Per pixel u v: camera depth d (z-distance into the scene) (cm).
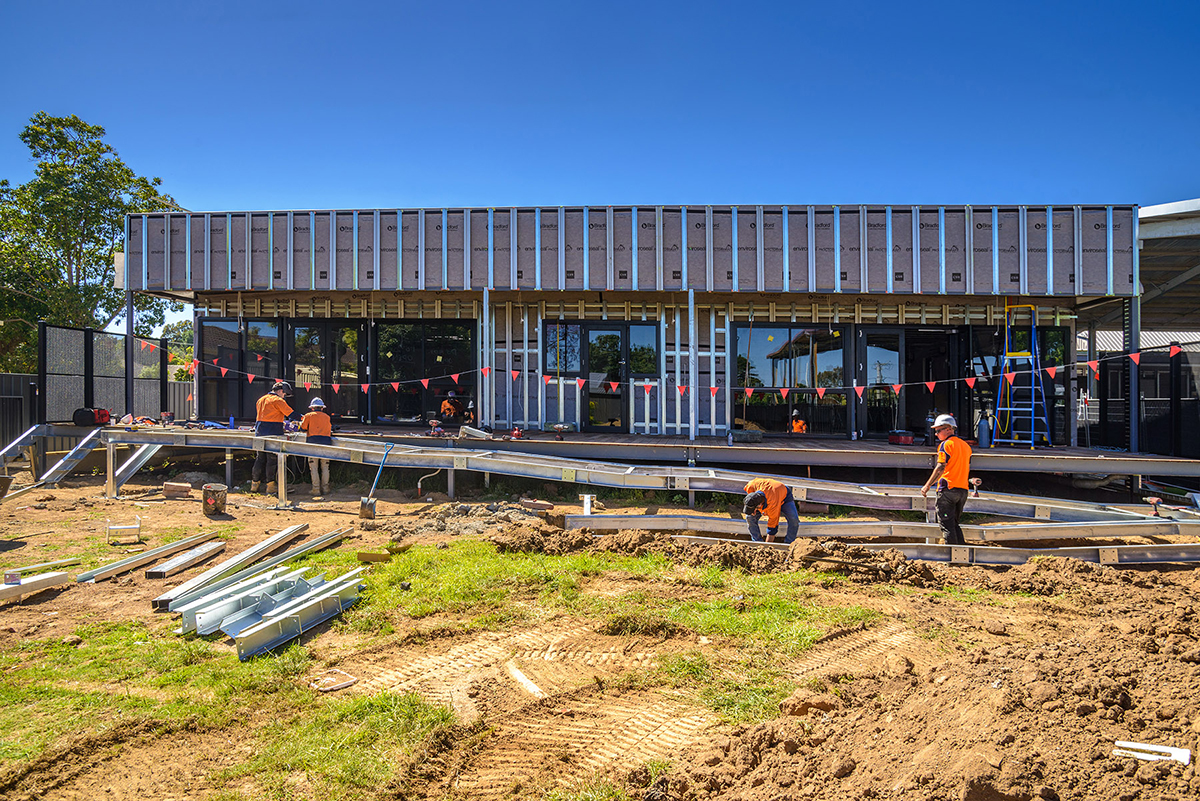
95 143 2272
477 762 307
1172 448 1092
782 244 1173
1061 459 938
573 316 1260
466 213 1215
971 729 282
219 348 1324
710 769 290
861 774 270
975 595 551
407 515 808
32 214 2144
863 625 475
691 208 1180
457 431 1212
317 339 1322
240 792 280
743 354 1244
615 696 371
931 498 745
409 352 1307
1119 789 241
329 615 474
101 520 764
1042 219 1147
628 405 1257
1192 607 490
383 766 297
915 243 1158
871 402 1239
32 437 1090
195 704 350
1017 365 1220
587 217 1192
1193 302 1589
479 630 461
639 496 948
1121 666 334
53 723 330
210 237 1262
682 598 525
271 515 800
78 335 1181
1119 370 1277
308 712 347
